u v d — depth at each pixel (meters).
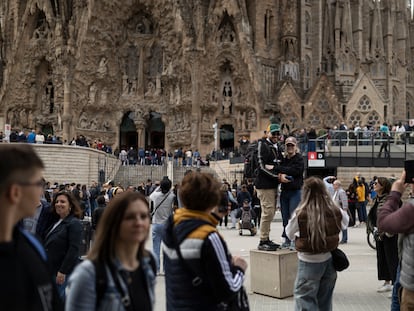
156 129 72.12
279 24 71.75
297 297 8.08
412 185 6.67
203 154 65.94
